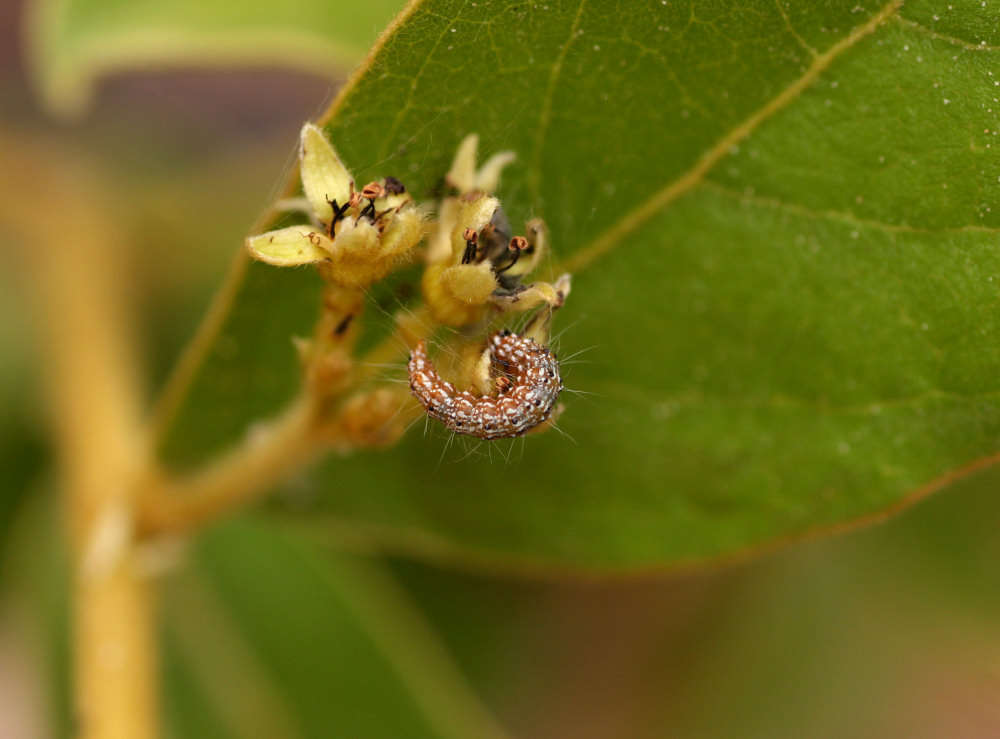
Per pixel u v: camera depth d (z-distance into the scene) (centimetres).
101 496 16
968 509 18
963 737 21
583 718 19
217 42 16
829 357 14
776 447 14
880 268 14
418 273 13
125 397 17
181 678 18
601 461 15
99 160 20
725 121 14
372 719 18
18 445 19
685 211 14
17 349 19
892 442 14
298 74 21
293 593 18
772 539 14
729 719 19
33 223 19
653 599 19
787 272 14
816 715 19
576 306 14
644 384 14
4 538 19
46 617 17
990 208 13
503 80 13
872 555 18
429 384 12
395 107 13
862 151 13
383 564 18
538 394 12
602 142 14
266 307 14
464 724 18
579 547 15
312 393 13
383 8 17
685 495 15
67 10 16
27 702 25
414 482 15
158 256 20
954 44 13
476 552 15
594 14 13
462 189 13
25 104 20
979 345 13
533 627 19
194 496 15
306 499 15
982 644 18
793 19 13
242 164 21
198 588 18
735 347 14
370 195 13
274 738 18
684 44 13
